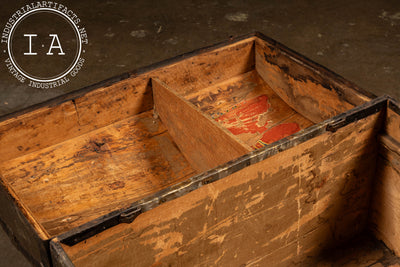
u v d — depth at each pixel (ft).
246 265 7.19
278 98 10.30
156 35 15.99
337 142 6.88
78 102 8.74
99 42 15.69
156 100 9.49
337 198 7.55
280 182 6.63
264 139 9.43
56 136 8.81
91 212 7.98
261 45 10.16
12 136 8.30
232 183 6.14
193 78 9.97
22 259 8.48
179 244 6.20
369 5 17.39
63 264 4.94
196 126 8.21
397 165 7.18
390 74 13.47
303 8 17.40
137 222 5.62
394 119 7.04
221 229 6.48
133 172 8.76
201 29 16.26
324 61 14.19
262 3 17.88
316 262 7.89
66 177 8.50
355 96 8.00
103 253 5.61
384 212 7.84
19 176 8.34
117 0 18.45
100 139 9.13
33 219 5.97
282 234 7.27
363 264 7.81
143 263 6.04
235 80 10.50
